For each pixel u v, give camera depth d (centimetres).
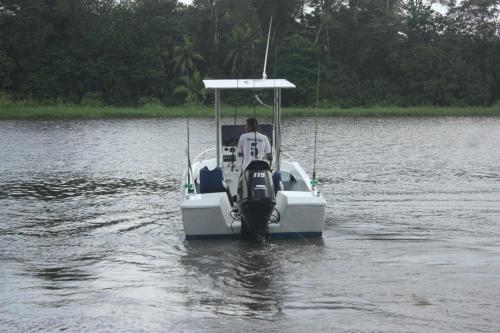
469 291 809
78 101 6031
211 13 6556
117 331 705
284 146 2570
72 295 818
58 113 4903
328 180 1695
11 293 827
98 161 2133
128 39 6188
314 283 848
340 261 945
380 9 7031
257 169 1012
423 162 2080
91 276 895
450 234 1100
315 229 1059
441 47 6694
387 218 1228
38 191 1562
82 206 1373
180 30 6384
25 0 6128
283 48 6309
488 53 6862
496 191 1527
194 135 3130
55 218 1260
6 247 1048
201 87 5159
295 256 973
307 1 6962
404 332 690
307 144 2666
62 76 6084
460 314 735
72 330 710
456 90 6469
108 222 1223
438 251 994
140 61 6184
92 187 1616
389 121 4497
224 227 1052
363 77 6894
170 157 2225
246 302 784
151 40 6300
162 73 6128
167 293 820
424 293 804
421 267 910
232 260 955
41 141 2867
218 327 709
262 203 976
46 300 801
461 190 1541
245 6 6575
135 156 2261
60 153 2377
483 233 1105
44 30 6112
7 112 4969
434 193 1499
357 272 891
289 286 838
